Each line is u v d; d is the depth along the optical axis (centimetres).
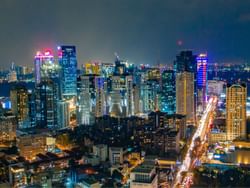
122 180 19938
